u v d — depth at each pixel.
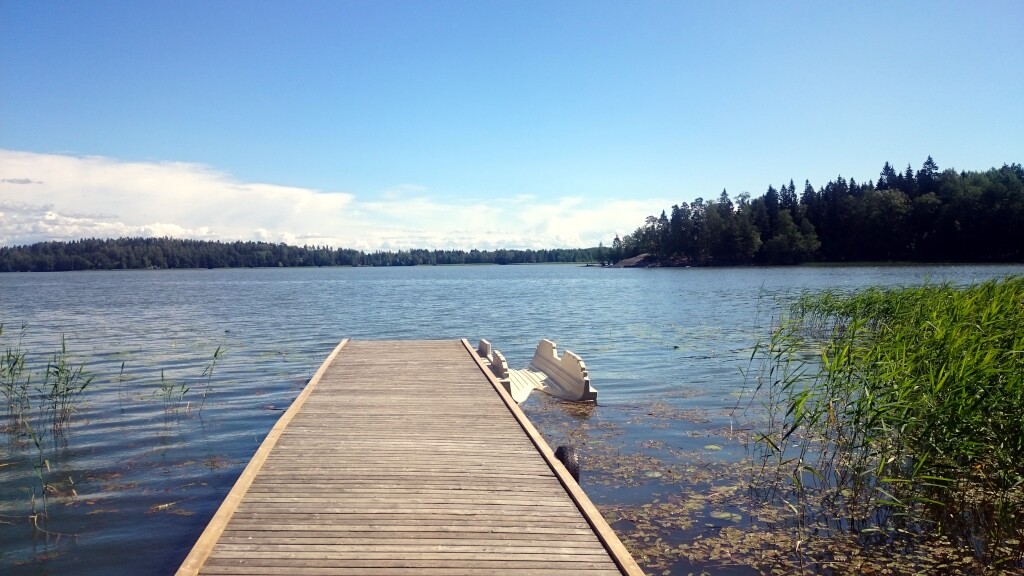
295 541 4.30
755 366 14.80
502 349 18.98
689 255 98.31
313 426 7.25
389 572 3.92
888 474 6.69
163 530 5.98
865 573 5.14
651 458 8.02
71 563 5.35
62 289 61.12
